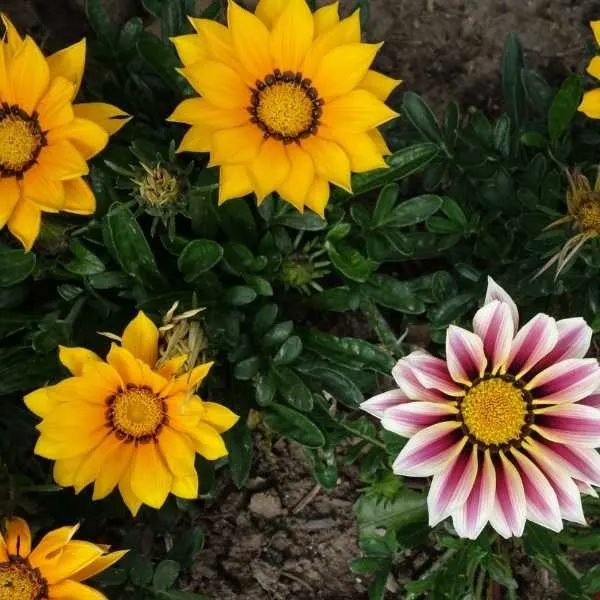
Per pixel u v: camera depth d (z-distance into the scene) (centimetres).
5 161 46
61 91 45
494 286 45
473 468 46
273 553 59
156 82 57
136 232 50
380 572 54
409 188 61
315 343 54
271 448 59
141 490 46
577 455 45
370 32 64
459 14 64
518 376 46
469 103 64
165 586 51
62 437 46
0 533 45
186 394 45
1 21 61
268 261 54
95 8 55
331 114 48
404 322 58
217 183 52
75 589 46
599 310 54
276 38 47
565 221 52
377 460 55
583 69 64
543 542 51
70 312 53
